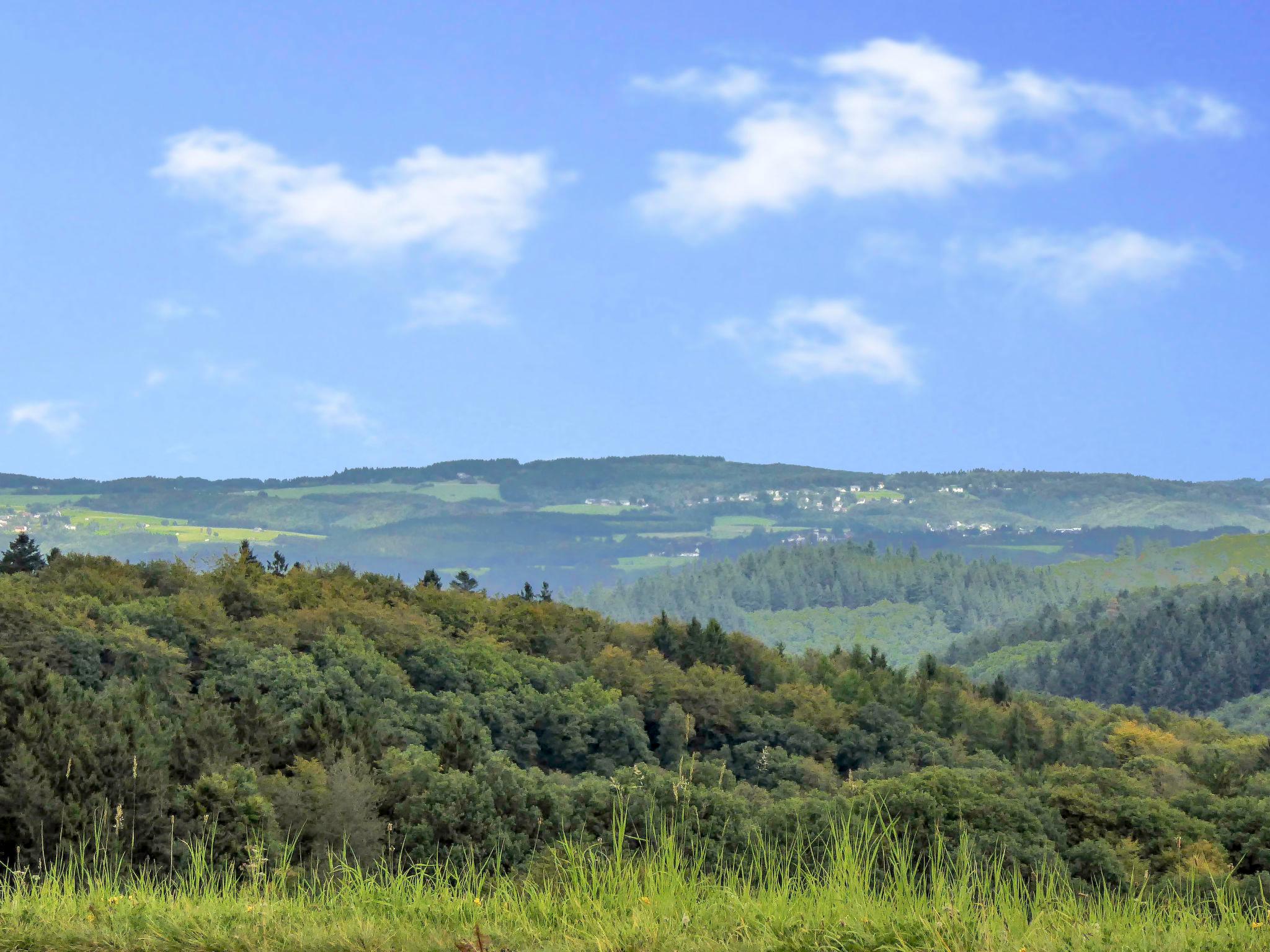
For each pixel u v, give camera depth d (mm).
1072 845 57656
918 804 47531
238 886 14180
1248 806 63562
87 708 48438
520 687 116000
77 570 123125
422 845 41344
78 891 13414
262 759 51875
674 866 12570
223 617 109188
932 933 10070
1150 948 9898
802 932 10227
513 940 10523
